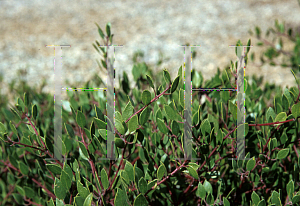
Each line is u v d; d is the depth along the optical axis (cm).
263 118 160
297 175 139
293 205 123
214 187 146
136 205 107
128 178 116
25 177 162
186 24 1004
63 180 114
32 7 1170
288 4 1115
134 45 869
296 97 135
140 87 202
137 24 1018
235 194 139
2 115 246
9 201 185
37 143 136
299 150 158
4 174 191
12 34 952
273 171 140
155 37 919
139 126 114
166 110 117
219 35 922
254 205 121
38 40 913
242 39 882
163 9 1126
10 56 809
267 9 1082
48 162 142
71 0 1248
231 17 1041
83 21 1049
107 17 1080
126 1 1221
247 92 176
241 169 126
